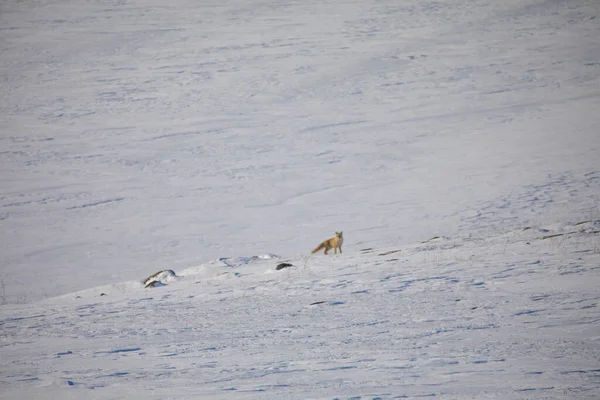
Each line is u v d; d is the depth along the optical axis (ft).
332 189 529.86
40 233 433.89
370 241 342.03
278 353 74.54
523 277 124.67
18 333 110.73
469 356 65.72
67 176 622.13
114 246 395.55
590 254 146.20
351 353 71.56
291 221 434.71
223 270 211.20
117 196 540.93
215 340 87.66
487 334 77.61
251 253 353.72
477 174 526.98
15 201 526.57
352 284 139.13
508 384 52.42
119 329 106.42
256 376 61.72
